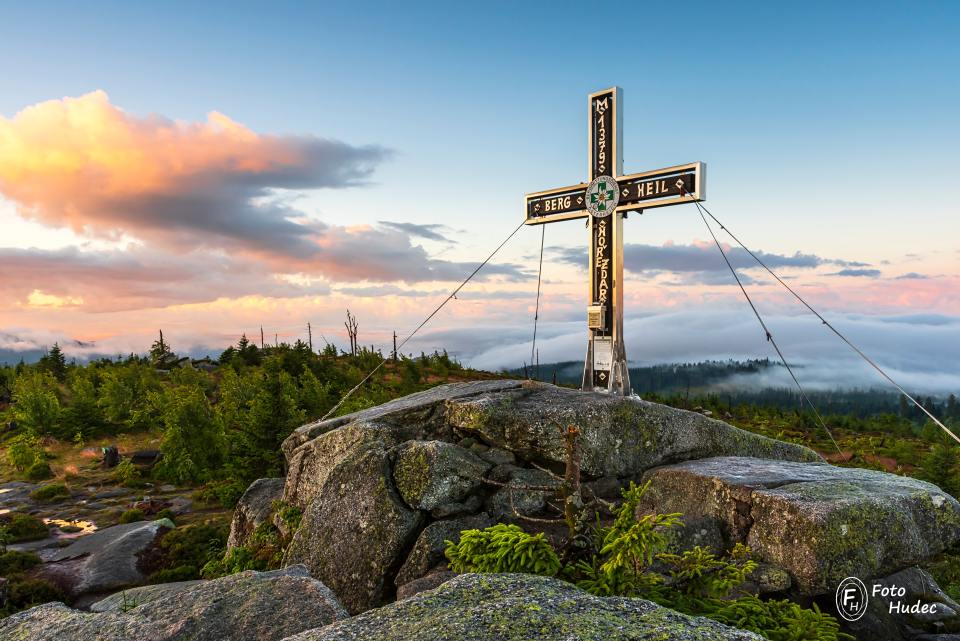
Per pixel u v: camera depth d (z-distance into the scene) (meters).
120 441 47.19
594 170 15.32
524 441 10.38
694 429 11.27
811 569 6.71
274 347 82.75
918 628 7.07
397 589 8.49
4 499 30.44
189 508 27.91
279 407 27.55
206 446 35.50
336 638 3.46
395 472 9.48
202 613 5.20
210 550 19.38
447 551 5.92
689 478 8.62
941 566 10.55
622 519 5.54
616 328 15.07
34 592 16.23
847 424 84.44
